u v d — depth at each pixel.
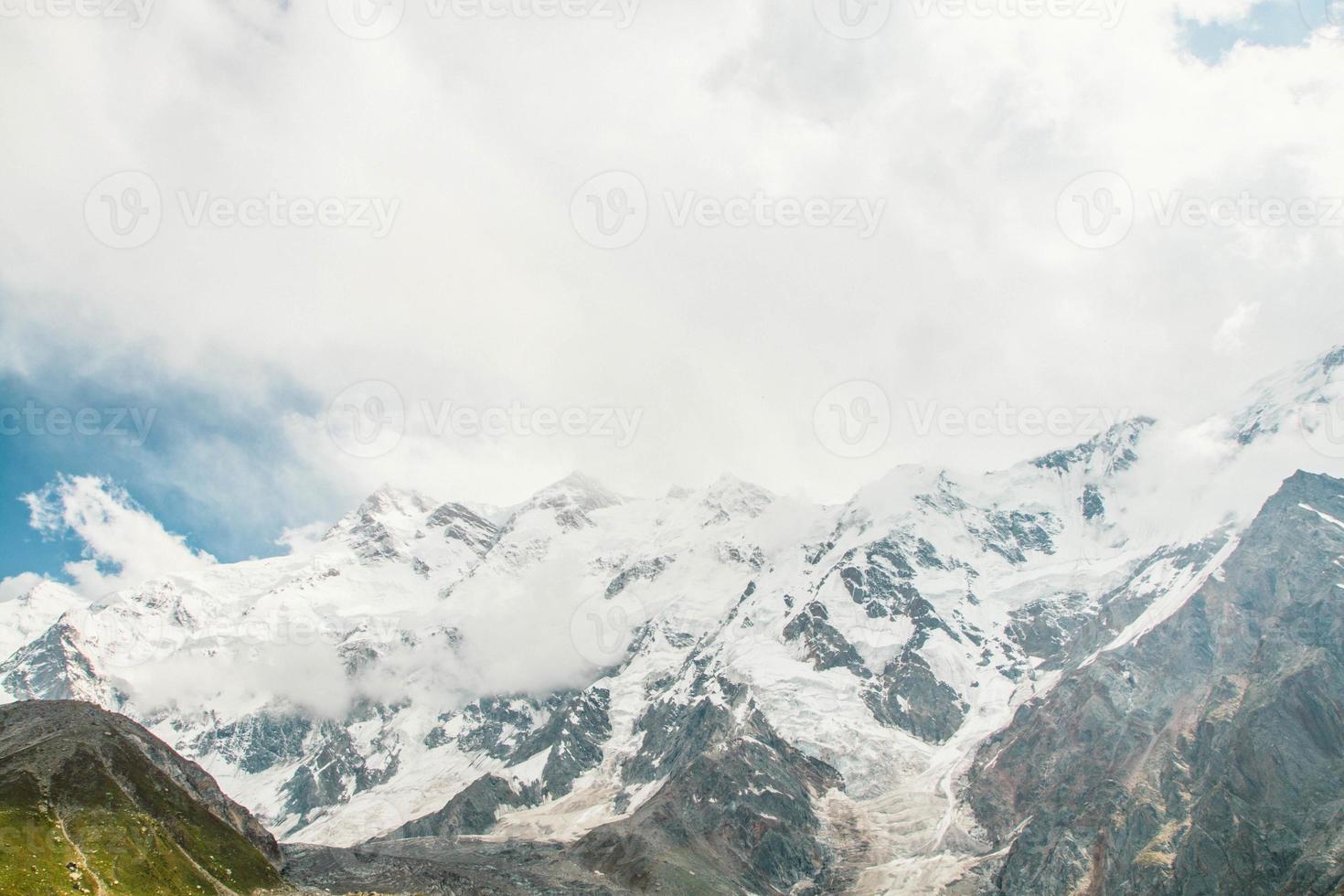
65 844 192.50
